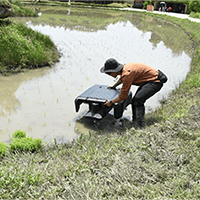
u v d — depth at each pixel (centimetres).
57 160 325
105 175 289
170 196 257
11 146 350
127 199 253
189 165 303
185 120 412
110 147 350
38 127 439
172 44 1282
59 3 3594
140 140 360
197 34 1468
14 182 274
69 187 268
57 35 1345
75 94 591
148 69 402
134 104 417
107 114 498
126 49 1115
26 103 533
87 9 3344
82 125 453
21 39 882
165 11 3684
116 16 2684
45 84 652
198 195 255
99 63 872
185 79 700
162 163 314
